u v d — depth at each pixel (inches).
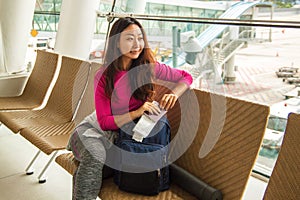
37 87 120.4
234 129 59.7
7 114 100.6
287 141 52.0
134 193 60.2
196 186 59.6
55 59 116.3
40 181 91.9
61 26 116.3
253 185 83.9
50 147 76.5
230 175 58.8
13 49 130.3
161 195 60.1
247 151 57.3
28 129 88.1
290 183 50.4
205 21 69.0
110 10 109.4
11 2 123.6
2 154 108.3
